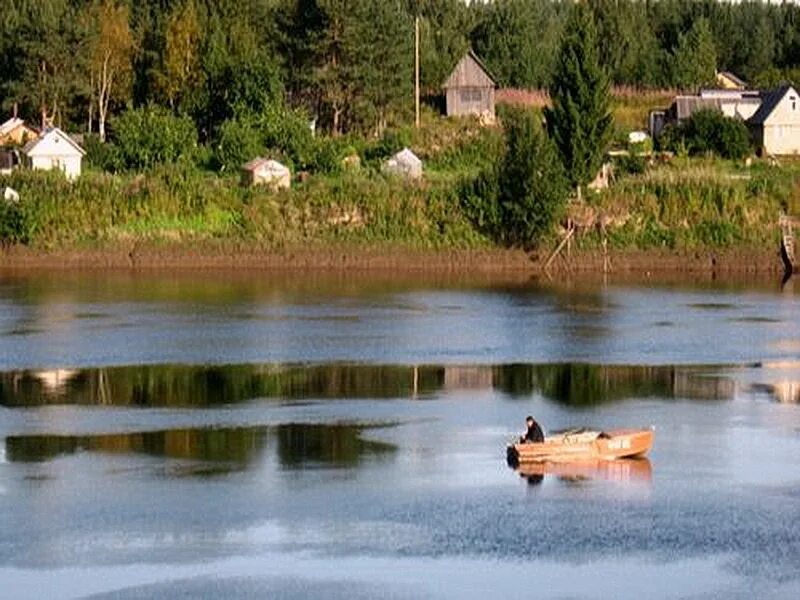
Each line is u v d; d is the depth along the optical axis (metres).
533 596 120.38
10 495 146.50
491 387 199.88
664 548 131.38
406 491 148.50
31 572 125.44
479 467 158.00
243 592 121.12
